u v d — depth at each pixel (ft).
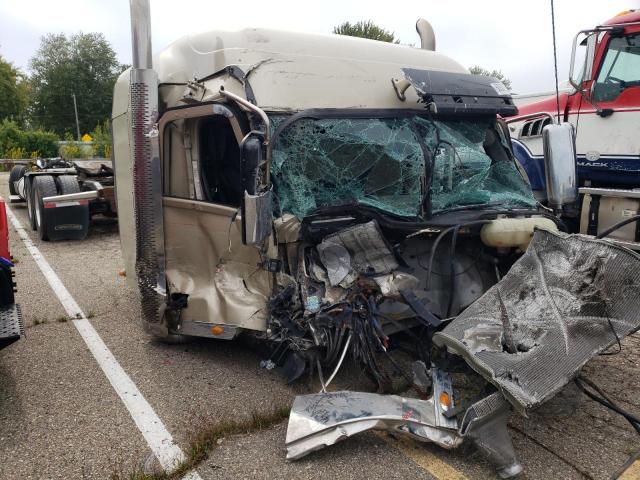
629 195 20.95
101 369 13.56
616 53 21.68
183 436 10.58
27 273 23.27
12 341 10.78
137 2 12.74
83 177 33.78
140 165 13.35
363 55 14.01
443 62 15.53
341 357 11.32
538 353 9.04
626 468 9.45
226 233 12.80
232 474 9.36
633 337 15.16
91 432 10.74
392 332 12.13
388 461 9.62
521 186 14.88
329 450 9.95
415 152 12.68
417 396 11.55
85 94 190.90
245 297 12.49
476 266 13.69
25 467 9.64
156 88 13.20
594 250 9.48
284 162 11.79
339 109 12.46
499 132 15.16
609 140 22.26
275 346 12.65
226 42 12.87
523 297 10.06
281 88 12.26
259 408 11.48
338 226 12.02
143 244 13.62
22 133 116.06
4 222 12.20
